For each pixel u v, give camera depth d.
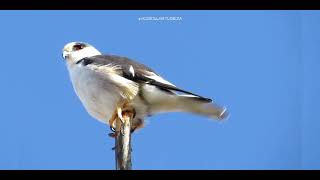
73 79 12.30
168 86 11.59
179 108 11.94
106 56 12.39
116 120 11.78
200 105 11.73
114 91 11.64
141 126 12.12
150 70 12.05
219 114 11.85
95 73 11.84
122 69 11.81
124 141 9.83
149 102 11.79
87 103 12.10
